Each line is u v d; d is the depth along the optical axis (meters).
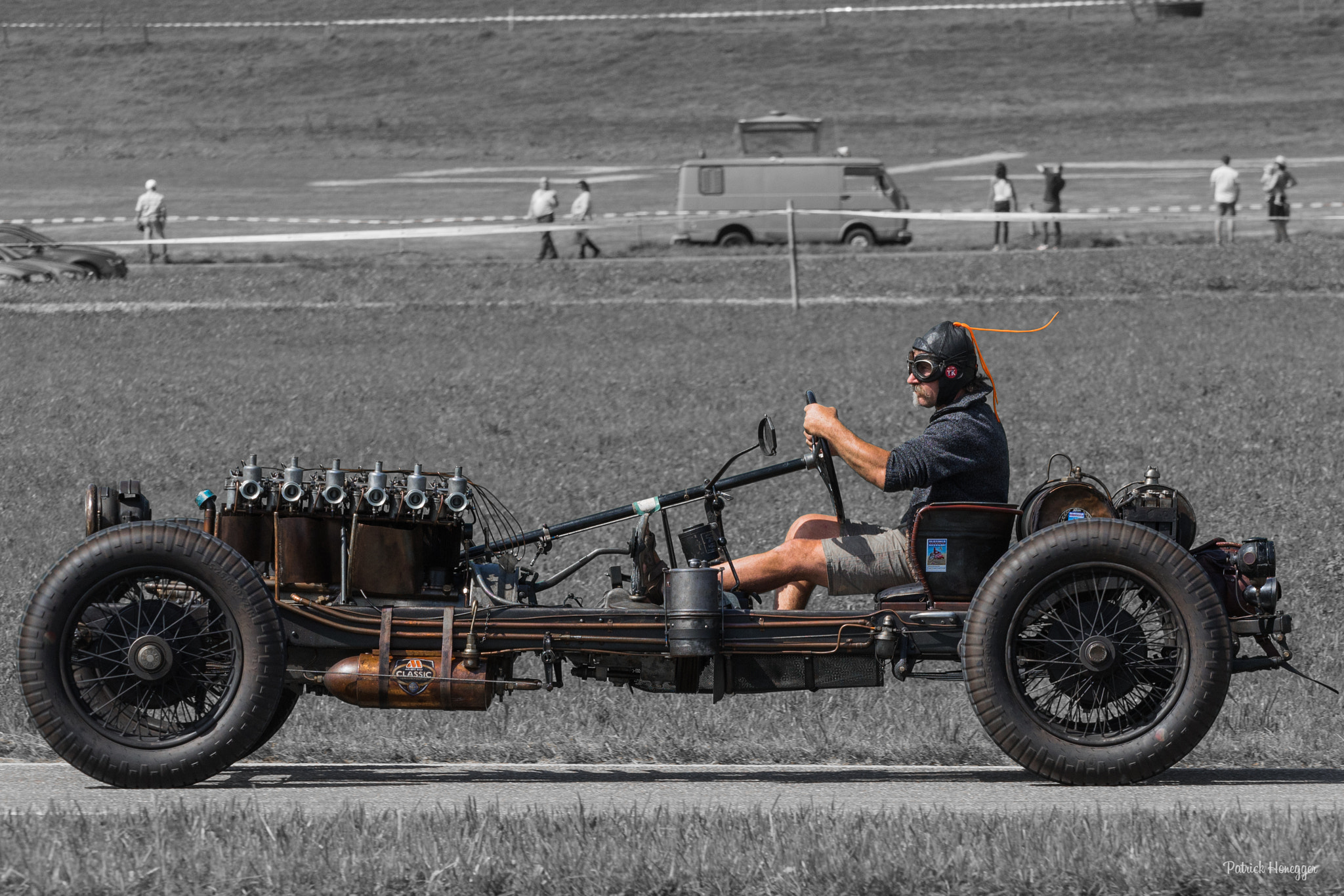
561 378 67.00
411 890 14.70
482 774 20.92
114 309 89.31
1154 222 124.94
